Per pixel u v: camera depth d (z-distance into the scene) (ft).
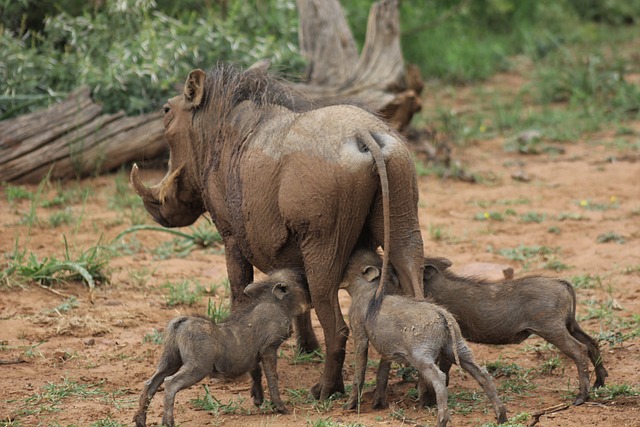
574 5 171.53
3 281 61.11
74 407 44.21
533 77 133.08
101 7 102.83
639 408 43.21
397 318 40.52
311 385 48.24
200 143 49.19
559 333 44.98
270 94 47.50
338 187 41.52
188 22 106.73
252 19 103.86
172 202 52.21
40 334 53.88
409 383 47.88
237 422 42.27
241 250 47.32
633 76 132.36
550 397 45.50
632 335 53.31
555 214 80.53
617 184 89.51
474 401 44.78
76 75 94.99
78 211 80.12
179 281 64.34
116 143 88.89
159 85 92.53
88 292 61.46
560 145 104.63
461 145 104.83
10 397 45.34
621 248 70.85
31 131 87.25
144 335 54.60
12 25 103.50
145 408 41.01
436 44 143.64
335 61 96.89
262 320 43.37
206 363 41.11
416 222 42.91
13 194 82.48
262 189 43.80
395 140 42.06
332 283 43.24
